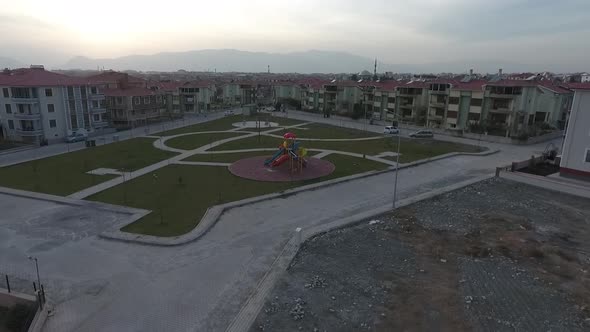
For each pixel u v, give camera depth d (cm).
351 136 6988
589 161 3806
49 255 2311
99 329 1661
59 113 6275
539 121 7169
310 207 3209
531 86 6600
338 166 4647
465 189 3766
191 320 1725
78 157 5044
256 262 2245
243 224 2822
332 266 2214
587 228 2812
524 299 1889
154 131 7475
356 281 2050
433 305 1830
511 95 6544
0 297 1889
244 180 3994
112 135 6950
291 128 8000
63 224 2781
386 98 9112
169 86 10825
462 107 7312
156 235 2577
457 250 2430
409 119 8506
